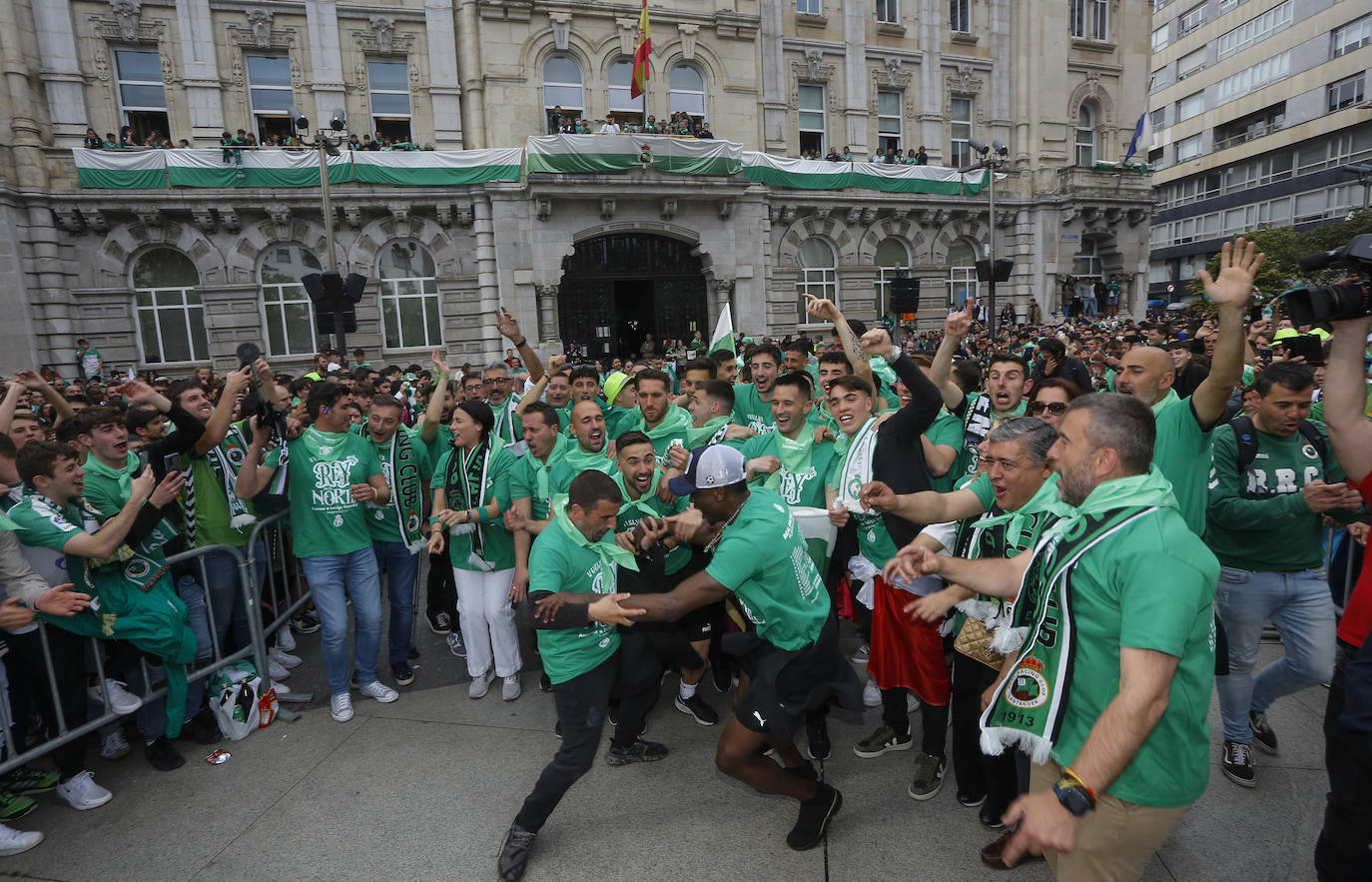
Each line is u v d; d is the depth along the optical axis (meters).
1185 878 2.76
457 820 3.31
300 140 15.84
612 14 19.14
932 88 23.28
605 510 3.01
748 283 20.55
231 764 3.83
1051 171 24.61
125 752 3.92
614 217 19.05
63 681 3.44
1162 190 52.41
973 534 3.06
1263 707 3.54
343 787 3.59
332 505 4.24
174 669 3.74
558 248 18.70
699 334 20.97
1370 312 2.25
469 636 4.46
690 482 2.80
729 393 4.85
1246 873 2.77
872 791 3.40
